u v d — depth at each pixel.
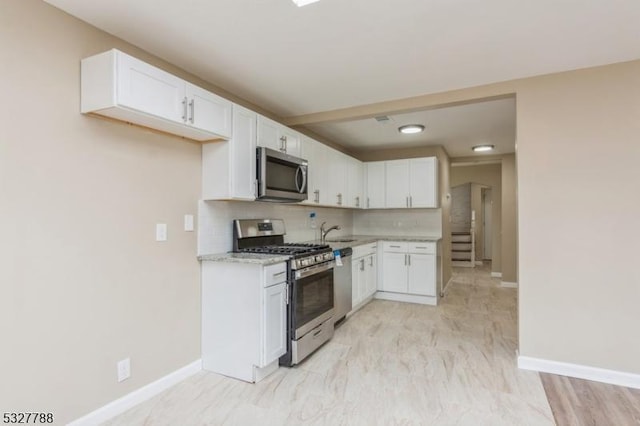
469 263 8.73
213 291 2.65
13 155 1.62
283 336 2.68
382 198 5.28
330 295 3.33
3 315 1.59
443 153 5.48
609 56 2.40
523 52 2.34
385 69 2.59
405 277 4.86
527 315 2.71
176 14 1.88
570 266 2.61
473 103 3.06
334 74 2.68
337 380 2.52
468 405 2.18
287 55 2.37
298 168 3.31
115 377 2.07
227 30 2.05
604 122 2.53
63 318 1.82
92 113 1.93
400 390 2.38
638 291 2.44
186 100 2.22
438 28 2.04
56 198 1.79
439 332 3.58
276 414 2.10
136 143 2.21
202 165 2.72
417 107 3.16
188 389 2.39
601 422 2.00
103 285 2.01
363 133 4.52
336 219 5.23
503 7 1.83
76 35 1.89
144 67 1.95
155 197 2.34
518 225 2.75
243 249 3.06
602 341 2.52
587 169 2.57
